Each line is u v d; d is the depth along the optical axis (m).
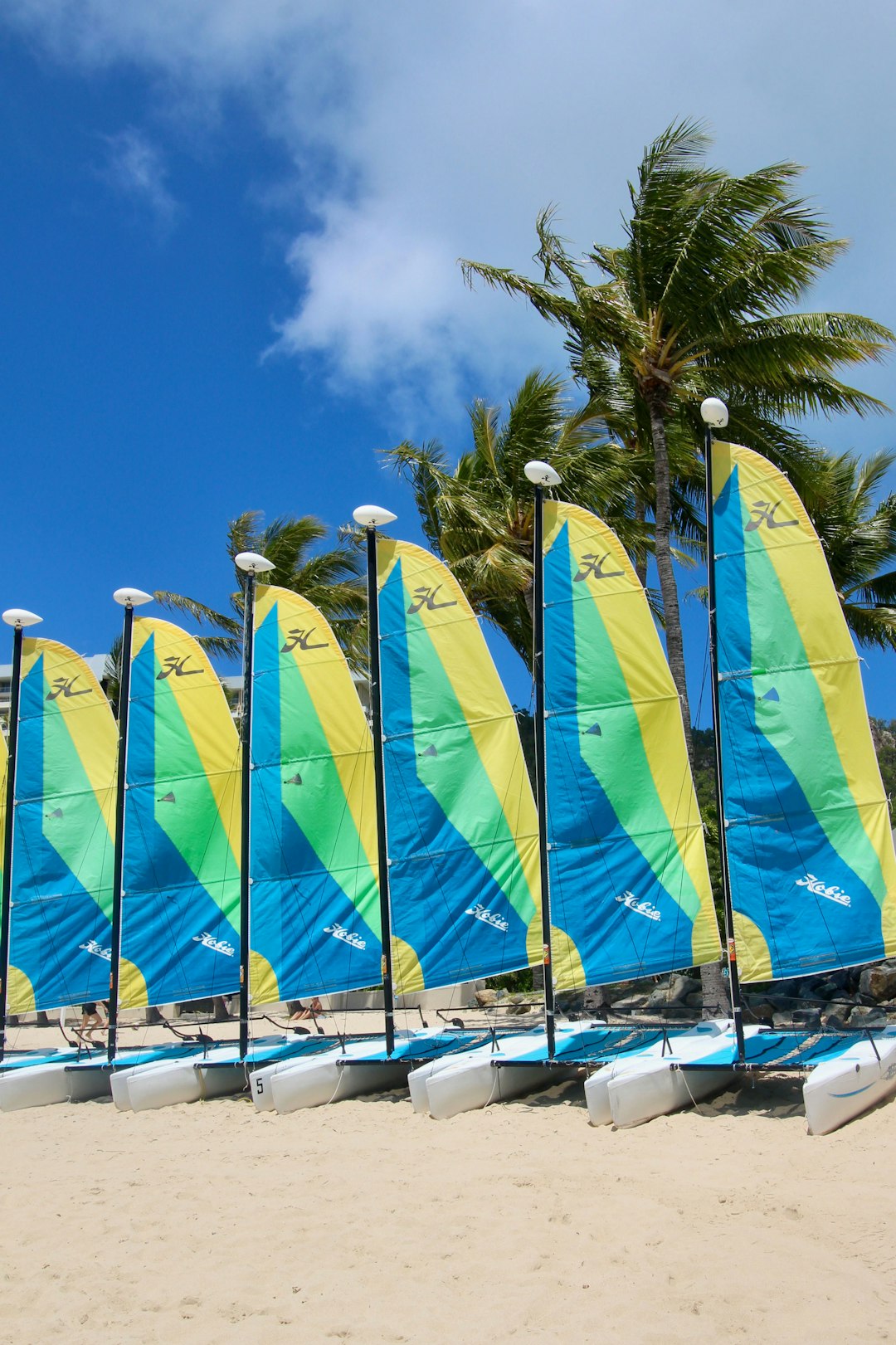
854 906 12.01
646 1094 12.02
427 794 14.56
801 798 12.36
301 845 15.34
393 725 14.81
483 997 23.52
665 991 21.06
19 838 17.45
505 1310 7.37
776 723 12.57
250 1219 9.69
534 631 14.21
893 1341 6.53
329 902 15.16
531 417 22.77
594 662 13.80
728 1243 8.12
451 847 14.41
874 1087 11.39
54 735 17.75
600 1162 10.59
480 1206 9.49
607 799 13.46
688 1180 9.77
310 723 15.66
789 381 18.78
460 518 22.53
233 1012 25.72
